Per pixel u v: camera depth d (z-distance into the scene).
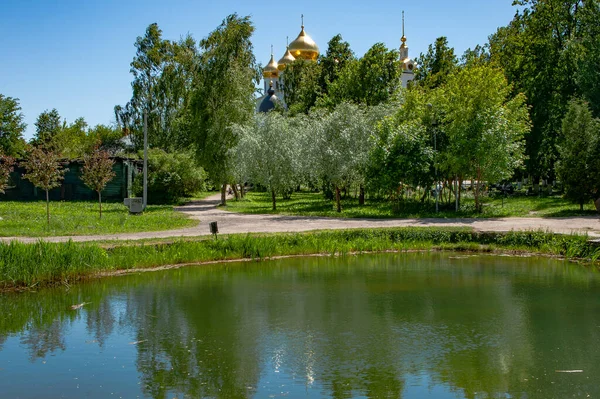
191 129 36.97
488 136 25.44
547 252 16.91
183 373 7.09
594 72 34.84
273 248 16.86
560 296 11.34
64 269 13.05
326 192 41.31
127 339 8.62
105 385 6.71
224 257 16.19
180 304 10.86
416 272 14.19
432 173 27.23
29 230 18.28
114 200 37.06
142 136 56.03
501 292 11.77
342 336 8.64
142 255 15.08
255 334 8.79
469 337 8.56
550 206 28.70
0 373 7.14
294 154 29.47
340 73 47.25
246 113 35.41
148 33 58.41
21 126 53.28
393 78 46.41
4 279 12.35
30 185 37.19
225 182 35.84
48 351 8.05
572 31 41.22
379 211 28.06
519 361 7.46
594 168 24.36
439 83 45.25
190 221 22.98
